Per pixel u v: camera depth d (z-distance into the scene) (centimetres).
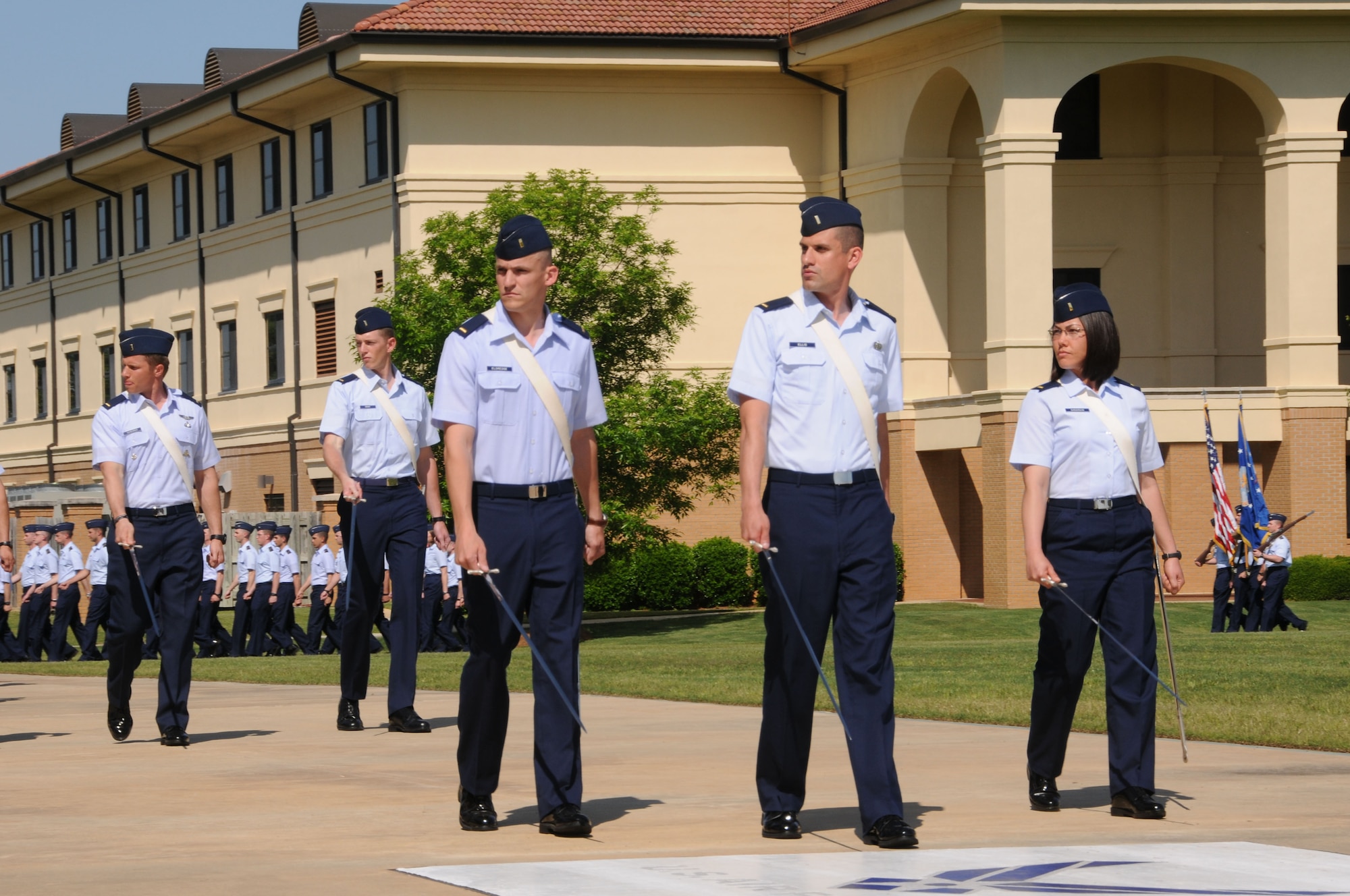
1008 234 3881
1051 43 3894
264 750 1304
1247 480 3300
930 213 4312
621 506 3488
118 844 871
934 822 934
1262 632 3011
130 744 1358
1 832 911
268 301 5144
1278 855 820
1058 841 870
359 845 866
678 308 3662
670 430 3481
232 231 5303
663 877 762
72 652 3259
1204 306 4512
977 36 3956
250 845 866
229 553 4716
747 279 4597
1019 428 982
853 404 880
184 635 1345
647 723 1452
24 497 5106
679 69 4491
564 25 4403
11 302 6856
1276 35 3962
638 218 3662
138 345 1365
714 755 1229
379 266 4609
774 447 890
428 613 3228
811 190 4622
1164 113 4528
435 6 4428
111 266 6053
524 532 913
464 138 4466
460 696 920
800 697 880
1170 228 4512
